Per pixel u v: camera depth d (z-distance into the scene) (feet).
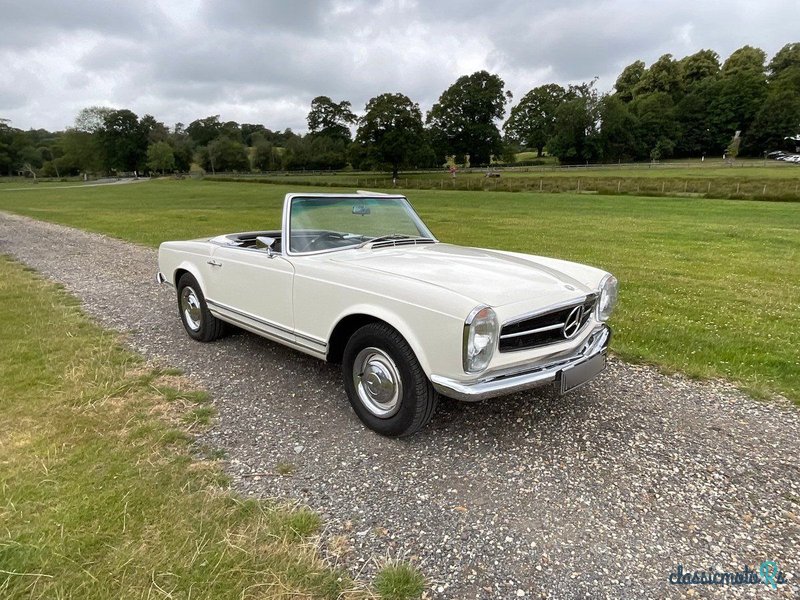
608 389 13.03
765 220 65.00
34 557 6.77
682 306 21.53
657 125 300.40
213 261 14.56
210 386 12.89
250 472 9.11
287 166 363.35
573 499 8.49
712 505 8.39
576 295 10.21
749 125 291.79
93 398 11.84
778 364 14.89
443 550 7.29
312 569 6.76
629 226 56.39
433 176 244.42
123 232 48.70
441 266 10.98
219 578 6.51
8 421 10.64
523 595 6.51
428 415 9.84
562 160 301.84
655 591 6.61
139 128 386.52
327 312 10.93
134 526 7.45
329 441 10.27
